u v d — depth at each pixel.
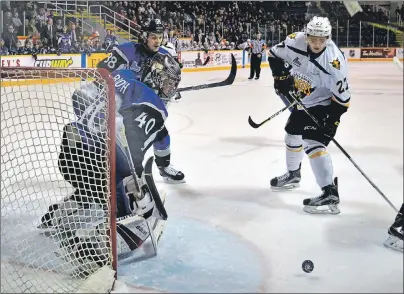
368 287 1.98
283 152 4.70
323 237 2.55
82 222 2.20
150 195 2.31
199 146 4.95
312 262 2.14
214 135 5.54
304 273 2.11
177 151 4.71
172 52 3.46
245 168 4.08
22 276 2.01
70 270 2.08
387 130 5.82
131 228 2.26
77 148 2.24
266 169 4.05
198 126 6.13
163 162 3.60
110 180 2.03
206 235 2.56
